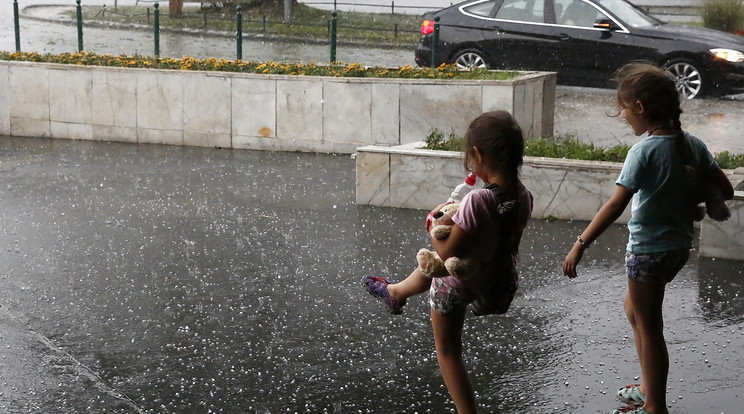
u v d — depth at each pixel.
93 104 13.28
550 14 15.57
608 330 5.73
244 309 6.17
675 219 4.20
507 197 3.86
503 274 3.93
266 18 29.19
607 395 4.82
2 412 4.68
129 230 8.23
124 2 35.56
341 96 12.05
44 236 8.01
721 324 5.78
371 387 4.96
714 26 22.28
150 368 5.23
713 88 14.91
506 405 4.73
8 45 22.55
